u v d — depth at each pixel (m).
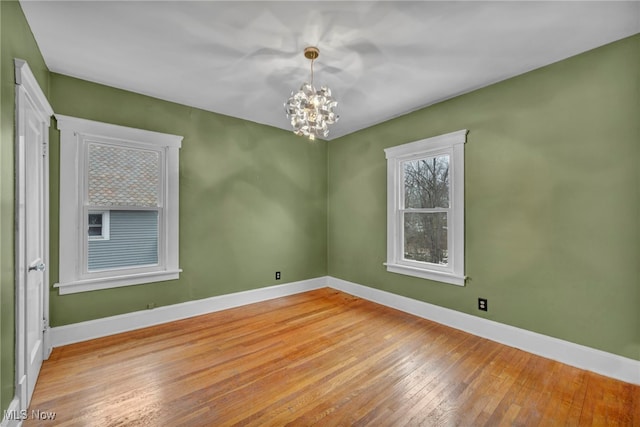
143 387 1.90
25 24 1.77
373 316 3.20
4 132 1.45
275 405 1.74
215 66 2.39
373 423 1.59
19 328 1.58
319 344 2.52
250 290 3.66
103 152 2.71
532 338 2.37
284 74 2.52
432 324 2.97
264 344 2.52
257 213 3.73
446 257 3.04
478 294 2.72
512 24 1.86
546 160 2.32
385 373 2.07
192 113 3.21
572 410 1.69
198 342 2.55
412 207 3.38
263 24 1.88
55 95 2.46
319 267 4.40
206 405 1.73
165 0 1.65
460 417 1.64
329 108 2.19
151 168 2.96
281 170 3.96
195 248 3.22
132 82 2.66
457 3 1.68
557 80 2.27
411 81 2.62
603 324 2.06
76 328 2.52
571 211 2.20
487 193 2.67
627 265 1.97
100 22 1.84
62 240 2.46
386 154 3.58
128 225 2.85
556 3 1.67
